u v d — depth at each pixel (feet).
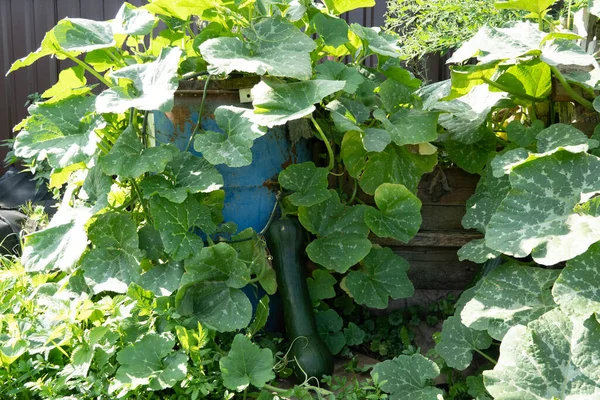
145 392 6.37
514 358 5.96
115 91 7.18
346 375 7.80
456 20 11.37
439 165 8.86
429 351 7.44
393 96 8.32
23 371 6.46
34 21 16.56
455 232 8.87
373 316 9.12
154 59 8.44
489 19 10.43
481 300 7.02
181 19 8.52
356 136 8.04
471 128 8.32
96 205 7.52
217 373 6.81
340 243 8.08
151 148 7.37
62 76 8.58
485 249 7.57
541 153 7.13
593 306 5.85
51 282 8.34
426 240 8.79
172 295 7.39
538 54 7.25
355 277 8.23
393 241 8.84
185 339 6.55
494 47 7.44
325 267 8.29
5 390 6.23
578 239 5.97
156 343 6.45
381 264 8.33
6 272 8.17
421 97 9.18
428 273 9.09
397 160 8.27
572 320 6.01
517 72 7.95
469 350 7.00
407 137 7.73
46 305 7.22
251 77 7.87
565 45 7.21
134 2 16.17
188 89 7.90
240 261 7.39
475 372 7.54
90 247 8.29
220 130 8.01
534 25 8.09
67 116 7.55
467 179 8.89
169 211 7.27
